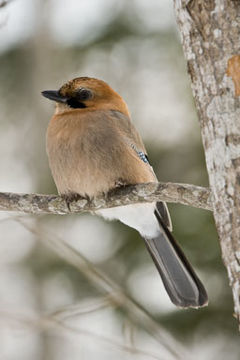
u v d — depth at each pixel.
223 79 4.89
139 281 11.93
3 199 7.87
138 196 7.51
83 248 12.61
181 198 6.75
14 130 15.45
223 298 11.38
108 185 8.11
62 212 8.10
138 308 7.98
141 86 14.29
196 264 11.57
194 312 11.41
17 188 15.45
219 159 4.85
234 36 4.90
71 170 8.17
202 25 5.05
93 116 8.34
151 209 8.76
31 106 15.26
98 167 8.09
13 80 15.11
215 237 11.52
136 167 8.28
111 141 8.16
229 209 4.75
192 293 8.49
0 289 14.41
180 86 13.80
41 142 15.22
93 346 12.98
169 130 13.45
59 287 12.88
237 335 11.33
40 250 13.40
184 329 11.38
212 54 4.98
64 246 8.20
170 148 13.02
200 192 6.62
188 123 13.41
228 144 4.80
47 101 15.33
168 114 13.89
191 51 5.13
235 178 4.74
